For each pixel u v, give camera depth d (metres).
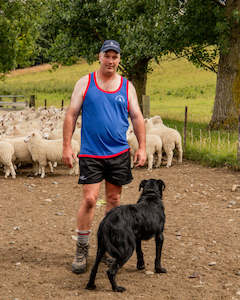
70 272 4.15
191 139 12.68
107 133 3.95
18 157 9.44
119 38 19.20
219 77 15.68
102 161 3.98
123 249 3.60
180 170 9.62
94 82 3.95
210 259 4.46
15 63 31.34
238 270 4.16
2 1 30.19
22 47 32.97
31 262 4.40
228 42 14.83
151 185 4.20
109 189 4.20
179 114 25.67
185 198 7.20
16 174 9.67
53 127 11.76
